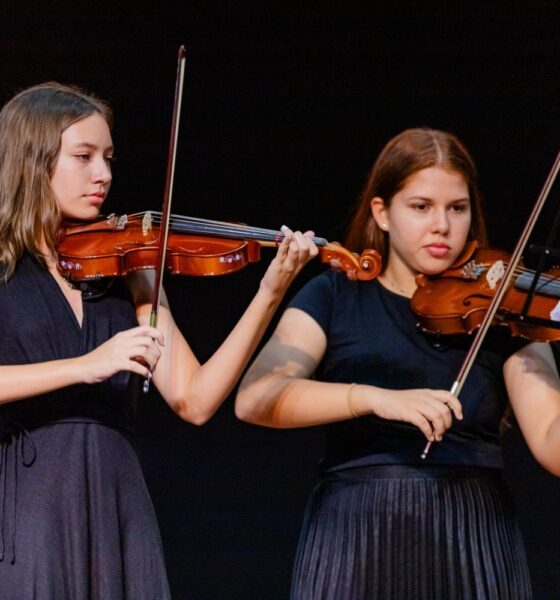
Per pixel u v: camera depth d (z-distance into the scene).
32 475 6.30
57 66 11.64
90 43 11.68
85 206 6.67
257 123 12.03
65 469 6.30
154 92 11.86
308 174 12.05
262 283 6.45
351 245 7.24
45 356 6.42
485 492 6.80
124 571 6.35
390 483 6.75
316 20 11.91
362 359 6.93
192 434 11.81
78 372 6.16
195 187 11.99
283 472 11.66
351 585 6.71
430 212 6.86
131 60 11.78
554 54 11.81
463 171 6.91
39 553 6.21
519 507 11.34
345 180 12.02
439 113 11.92
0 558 6.26
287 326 7.02
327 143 12.03
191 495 11.49
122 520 6.39
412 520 6.71
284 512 11.42
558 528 11.20
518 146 11.89
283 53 11.97
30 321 6.44
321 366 7.08
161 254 6.47
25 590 6.20
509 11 11.80
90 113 6.71
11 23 11.55
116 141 11.87
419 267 6.94
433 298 6.93
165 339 6.71
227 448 11.77
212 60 11.93
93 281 6.61
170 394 6.64
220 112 11.99
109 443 6.42
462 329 6.83
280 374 6.86
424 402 6.39
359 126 12.00
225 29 11.89
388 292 7.04
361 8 11.87
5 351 6.41
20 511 6.27
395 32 11.90
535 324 6.72
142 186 11.94
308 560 6.86
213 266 6.61
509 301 6.91
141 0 11.73
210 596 10.98
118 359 6.15
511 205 11.89
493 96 11.88
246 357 6.48
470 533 6.71
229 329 12.23
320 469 7.03
